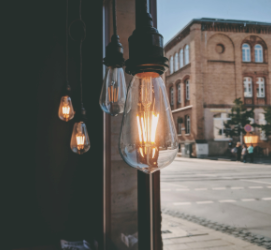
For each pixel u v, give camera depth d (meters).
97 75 3.13
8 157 3.05
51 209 3.17
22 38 3.17
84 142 1.54
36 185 3.12
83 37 1.61
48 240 3.13
